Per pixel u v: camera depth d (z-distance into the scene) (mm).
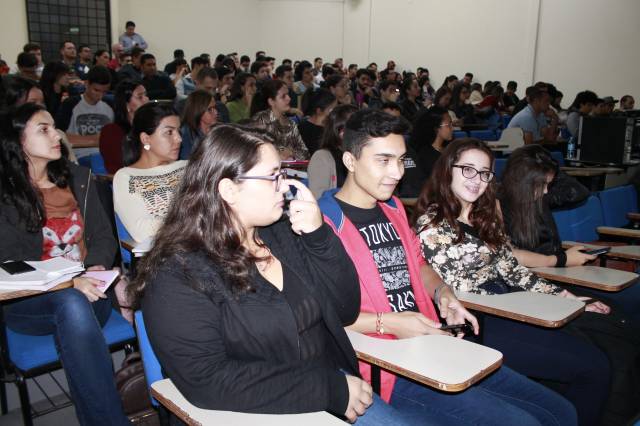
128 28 10820
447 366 1216
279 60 13539
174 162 2502
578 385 1741
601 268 2129
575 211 2932
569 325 2088
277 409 1062
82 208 2031
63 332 1558
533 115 6078
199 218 1094
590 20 8641
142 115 2346
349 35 13500
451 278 1828
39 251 1878
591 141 4812
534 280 1959
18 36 10305
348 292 1323
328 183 2939
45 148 1826
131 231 2213
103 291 1761
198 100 3656
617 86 8406
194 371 1043
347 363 1306
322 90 4141
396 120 1510
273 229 1272
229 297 1070
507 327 1825
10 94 3219
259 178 1098
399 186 3533
